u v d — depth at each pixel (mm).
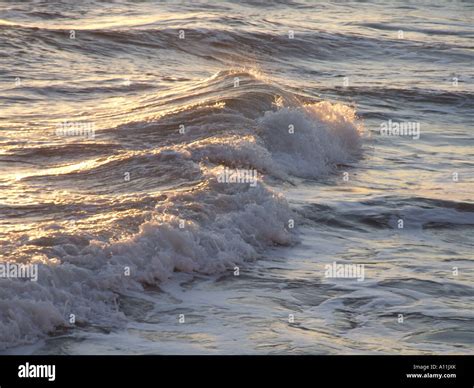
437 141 25766
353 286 13594
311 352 11094
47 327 11000
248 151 19281
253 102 23500
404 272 14422
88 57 35094
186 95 25859
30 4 46844
